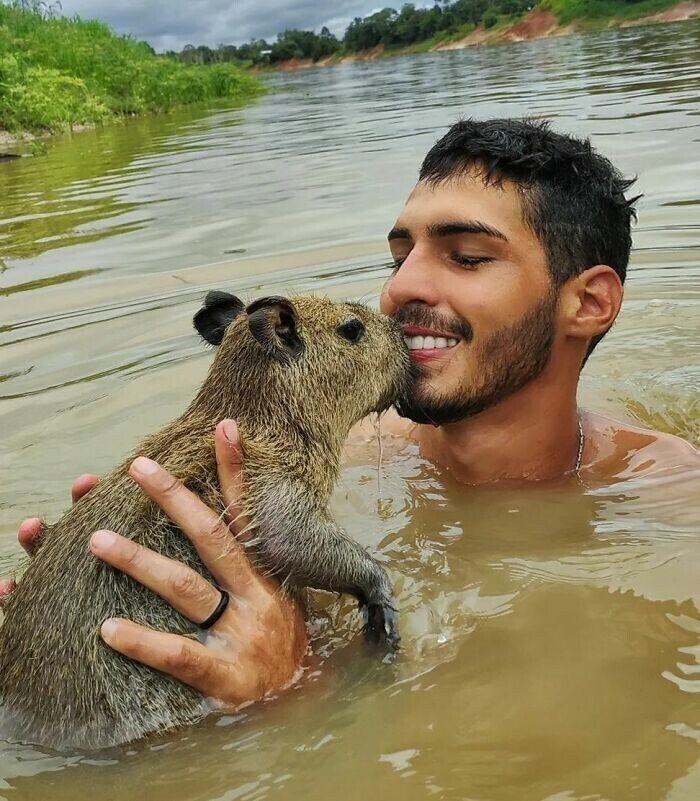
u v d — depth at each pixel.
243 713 0.51
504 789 0.43
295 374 0.65
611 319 0.69
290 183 1.91
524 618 0.57
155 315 1.17
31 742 0.50
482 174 0.65
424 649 0.55
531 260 0.65
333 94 4.89
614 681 0.50
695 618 0.55
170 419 0.89
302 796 0.44
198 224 1.62
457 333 0.66
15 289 1.32
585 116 2.29
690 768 0.43
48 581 0.53
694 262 1.22
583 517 0.67
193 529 0.54
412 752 0.47
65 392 0.97
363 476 0.77
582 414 0.79
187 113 4.46
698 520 0.66
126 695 0.50
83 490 0.62
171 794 0.45
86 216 1.78
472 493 0.72
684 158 1.69
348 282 1.21
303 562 0.60
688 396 0.89
